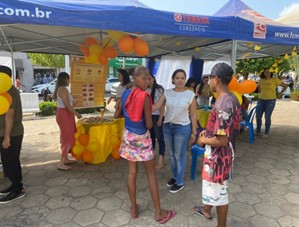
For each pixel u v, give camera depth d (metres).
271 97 6.51
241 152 5.46
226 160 2.31
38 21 2.67
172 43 6.15
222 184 2.34
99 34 4.93
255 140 6.47
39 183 3.89
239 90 3.59
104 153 4.71
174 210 3.10
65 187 3.76
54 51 6.63
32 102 11.30
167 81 8.36
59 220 2.90
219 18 3.77
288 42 4.40
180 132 3.38
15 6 2.55
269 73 6.50
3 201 3.29
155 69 8.32
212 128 2.29
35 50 6.49
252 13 5.53
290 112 11.67
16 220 2.90
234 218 2.92
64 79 4.23
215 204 2.36
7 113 3.03
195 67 8.07
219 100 2.24
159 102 3.52
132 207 2.93
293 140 6.48
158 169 4.44
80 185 3.82
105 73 6.28
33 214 3.03
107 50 4.79
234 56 4.20
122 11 3.07
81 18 2.87
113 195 3.51
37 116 11.25
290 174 4.24
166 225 2.80
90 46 4.73
